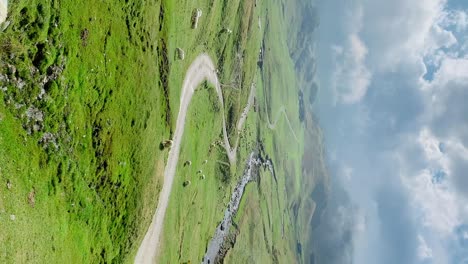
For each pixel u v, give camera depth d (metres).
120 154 55.00
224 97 107.81
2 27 36.41
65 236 43.38
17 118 37.78
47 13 41.03
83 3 46.91
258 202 147.75
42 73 40.62
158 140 67.62
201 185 91.19
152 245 65.31
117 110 54.28
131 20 57.81
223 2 104.19
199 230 90.75
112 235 53.56
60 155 43.19
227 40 108.88
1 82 36.47
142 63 61.09
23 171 37.78
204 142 93.75
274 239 167.50
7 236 34.56
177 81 76.56
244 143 131.62
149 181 63.78
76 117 45.75
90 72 48.12
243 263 119.38
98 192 50.38
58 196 42.72
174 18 73.50
